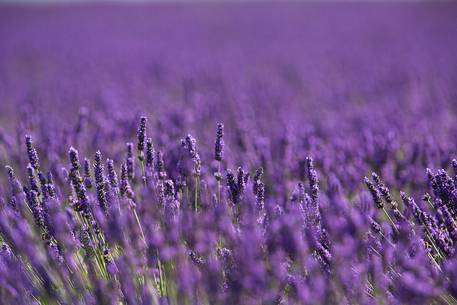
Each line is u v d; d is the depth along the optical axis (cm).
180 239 370
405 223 367
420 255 335
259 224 374
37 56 2152
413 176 540
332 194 461
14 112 1015
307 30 2902
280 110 935
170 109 877
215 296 314
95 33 2998
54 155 553
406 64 1599
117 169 561
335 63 1716
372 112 880
